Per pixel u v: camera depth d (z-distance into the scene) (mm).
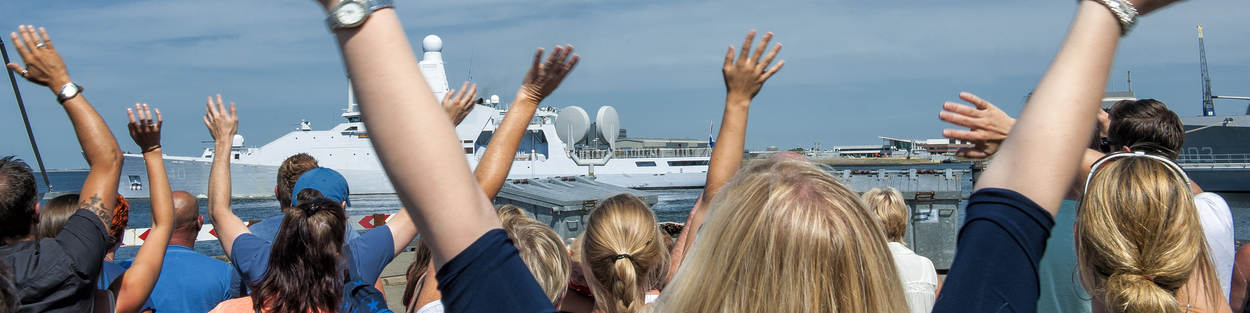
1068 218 2861
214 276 4082
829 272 1271
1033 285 1100
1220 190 40812
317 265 2883
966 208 1221
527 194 9594
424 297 2967
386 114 1048
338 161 47406
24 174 2672
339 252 2957
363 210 39562
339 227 2961
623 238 2680
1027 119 1157
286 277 2877
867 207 1379
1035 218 1104
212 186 3631
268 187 48438
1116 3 1109
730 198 1432
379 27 1034
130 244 8867
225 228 3576
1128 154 2387
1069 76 1123
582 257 2814
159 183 3207
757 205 1348
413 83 1062
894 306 1311
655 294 3131
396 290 8289
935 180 9867
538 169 49750
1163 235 2090
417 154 1067
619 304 2629
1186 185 2164
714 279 1354
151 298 3830
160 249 3201
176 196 4246
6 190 2584
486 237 1138
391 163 1076
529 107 2742
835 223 1293
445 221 1110
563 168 50125
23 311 2494
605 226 2701
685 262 1475
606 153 50938
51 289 2535
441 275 1146
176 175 49500
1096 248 2191
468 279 1122
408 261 9781
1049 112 1127
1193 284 2291
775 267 1283
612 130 49625
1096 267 2223
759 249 1303
